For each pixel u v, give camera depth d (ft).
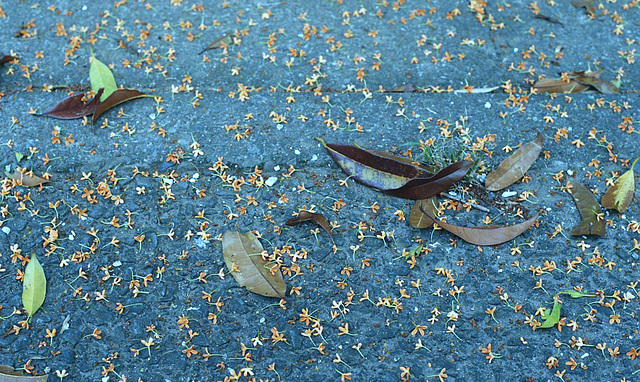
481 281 7.22
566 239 7.62
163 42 9.77
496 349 6.71
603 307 7.06
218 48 9.70
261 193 7.95
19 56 9.46
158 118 8.67
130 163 8.18
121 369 6.48
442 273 7.25
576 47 9.96
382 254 7.42
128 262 7.27
